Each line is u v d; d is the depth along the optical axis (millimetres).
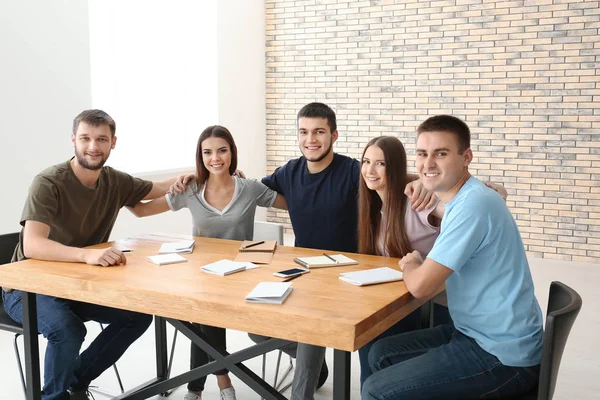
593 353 3746
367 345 2617
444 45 6543
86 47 4840
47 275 2377
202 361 2938
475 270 2041
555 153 6191
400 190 2588
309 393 2535
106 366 2768
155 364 3564
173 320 2480
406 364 2070
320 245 3076
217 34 6617
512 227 2031
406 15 6684
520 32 6199
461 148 2074
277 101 7562
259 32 7402
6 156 4227
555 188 6234
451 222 2020
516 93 6281
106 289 2244
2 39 4141
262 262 2539
